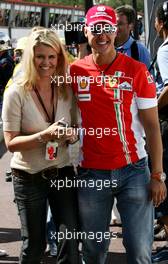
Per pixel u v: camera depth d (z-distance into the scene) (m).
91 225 3.69
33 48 3.61
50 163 3.70
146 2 7.38
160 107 4.40
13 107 3.67
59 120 3.68
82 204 3.70
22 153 3.71
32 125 3.71
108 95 3.55
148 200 3.65
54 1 41.31
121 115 3.56
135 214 3.62
